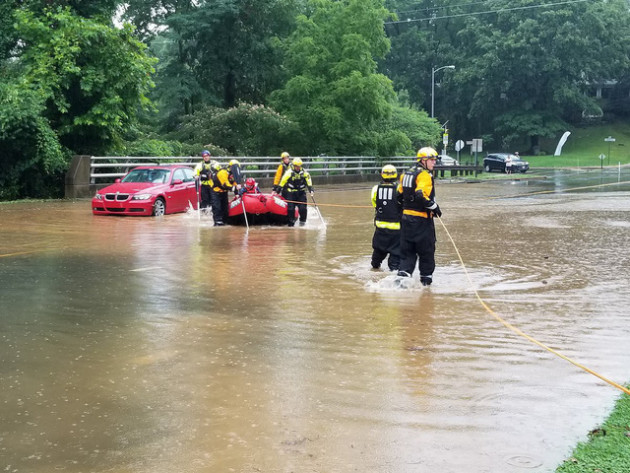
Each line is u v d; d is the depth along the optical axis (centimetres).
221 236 1559
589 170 6994
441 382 565
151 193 2033
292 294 919
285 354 646
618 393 538
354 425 477
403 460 421
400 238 997
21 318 782
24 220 1889
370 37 4553
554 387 552
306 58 4419
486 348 664
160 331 727
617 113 10275
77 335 711
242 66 5072
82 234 1580
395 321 771
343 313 810
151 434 463
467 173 5484
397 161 4759
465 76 8794
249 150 4338
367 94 4391
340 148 4516
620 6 9212
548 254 1282
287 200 1752
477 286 975
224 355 643
